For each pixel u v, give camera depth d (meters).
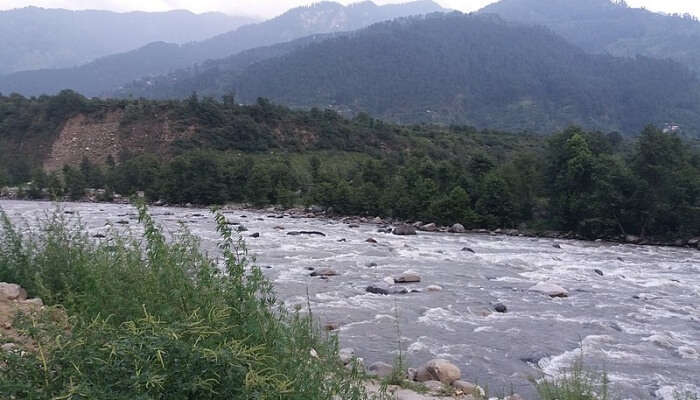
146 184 82.94
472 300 22.33
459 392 10.75
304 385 5.43
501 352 15.95
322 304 20.50
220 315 5.61
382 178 68.81
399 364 11.67
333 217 62.41
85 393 4.02
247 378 4.59
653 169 47.91
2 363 4.70
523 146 110.31
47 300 7.86
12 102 121.50
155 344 4.52
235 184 78.12
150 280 6.64
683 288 26.44
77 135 109.94
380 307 20.47
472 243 42.59
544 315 20.41
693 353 16.23
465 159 97.06
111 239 12.13
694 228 46.78
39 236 12.26
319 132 110.81
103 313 6.34
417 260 32.00
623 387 13.42
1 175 86.75
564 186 52.88
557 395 10.21
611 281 27.81
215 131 105.81
